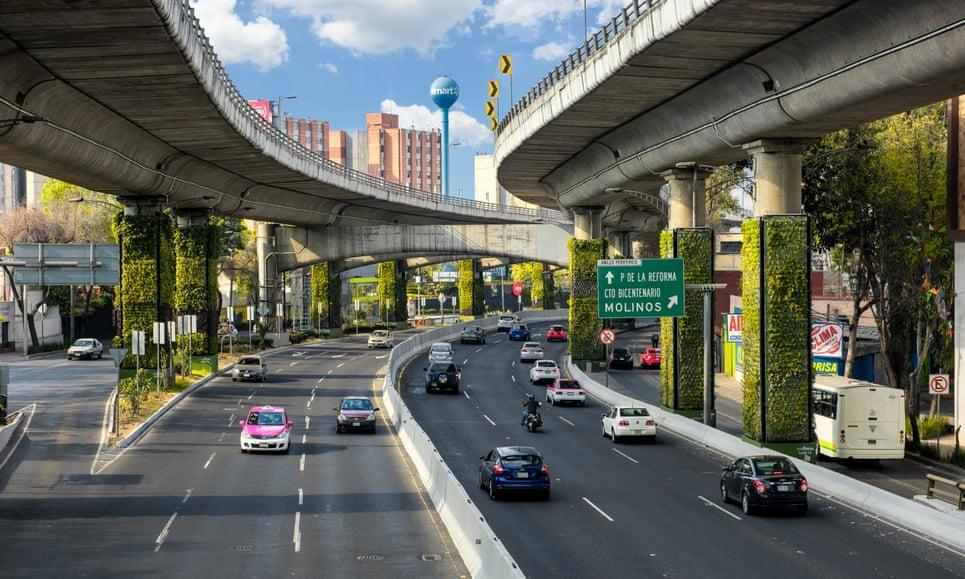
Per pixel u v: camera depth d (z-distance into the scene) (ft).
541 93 181.27
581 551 81.41
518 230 344.90
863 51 104.68
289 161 233.35
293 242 347.56
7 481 112.78
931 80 100.48
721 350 262.26
